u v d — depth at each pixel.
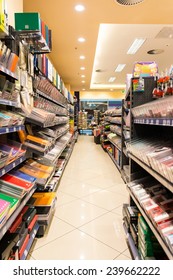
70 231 2.33
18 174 1.94
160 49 6.47
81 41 5.04
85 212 2.81
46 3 3.38
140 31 5.17
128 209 2.20
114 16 3.85
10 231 1.59
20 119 1.80
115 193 3.53
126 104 3.81
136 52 6.75
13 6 2.31
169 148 1.59
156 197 1.75
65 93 6.54
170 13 3.76
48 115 2.46
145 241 1.61
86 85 12.59
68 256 1.90
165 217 1.38
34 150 2.14
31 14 2.08
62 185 3.97
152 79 2.20
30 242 1.87
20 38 1.98
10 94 1.63
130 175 2.29
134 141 2.28
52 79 3.66
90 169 5.31
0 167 1.36
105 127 8.61
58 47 5.45
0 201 1.33
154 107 1.56
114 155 6.01
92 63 7.04
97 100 16.86
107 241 2.14
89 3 3.39
